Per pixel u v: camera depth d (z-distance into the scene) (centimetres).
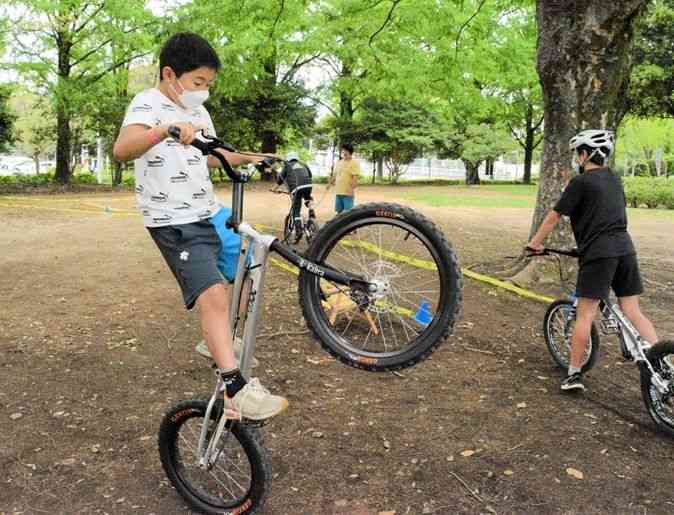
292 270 847
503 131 3791
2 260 912
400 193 2505
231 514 301
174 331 582
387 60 1321
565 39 698
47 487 332
